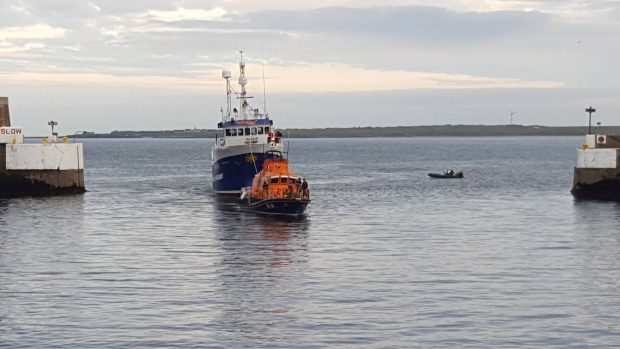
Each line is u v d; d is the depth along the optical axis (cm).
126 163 18112
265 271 4356
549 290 3884
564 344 3083
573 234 5691
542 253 4897
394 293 3825
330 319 3394
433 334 3194
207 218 6719
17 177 8431
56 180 8662
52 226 6153
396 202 8175
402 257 4775
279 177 7012
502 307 3569
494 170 14775
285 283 4050
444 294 3800
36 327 3272
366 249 5078
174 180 11719
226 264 4566
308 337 3161
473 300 3688
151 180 11719
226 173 8712
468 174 13375
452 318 3403
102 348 3030
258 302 3666
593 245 5191
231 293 3838
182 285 4006
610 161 8106
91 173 13675
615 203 7769
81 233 5794
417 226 6200
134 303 3644
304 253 4934
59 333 3198
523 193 9269
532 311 3506
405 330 3241
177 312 3500
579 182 8356
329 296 3775
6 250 5025
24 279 4138
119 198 8500
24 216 6744
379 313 3478
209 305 3616
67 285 3997
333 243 5331
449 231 5906
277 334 3197
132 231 5916
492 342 3102
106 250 5050
